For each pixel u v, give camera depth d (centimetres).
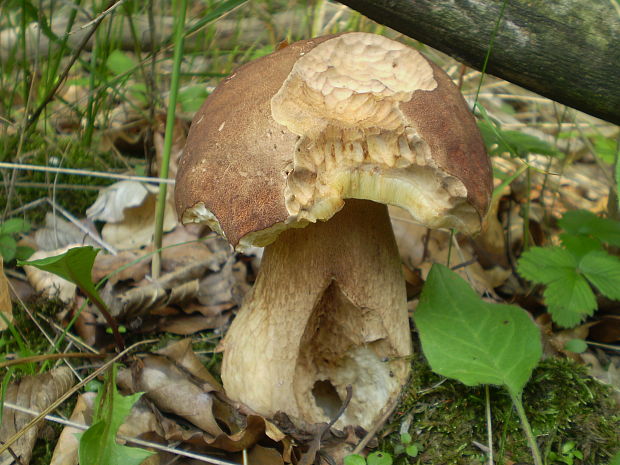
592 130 42
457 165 19
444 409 24
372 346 24
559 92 22
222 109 21
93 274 30
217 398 24
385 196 20
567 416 23
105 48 37
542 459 22
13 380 24
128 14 34
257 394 23
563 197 41
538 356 22
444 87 21
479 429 23
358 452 22
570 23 21
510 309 23
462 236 35
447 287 24
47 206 35
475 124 22
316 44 22
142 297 28
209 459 21
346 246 23
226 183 19
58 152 38
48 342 27
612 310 30
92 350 27
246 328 24
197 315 30
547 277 26
